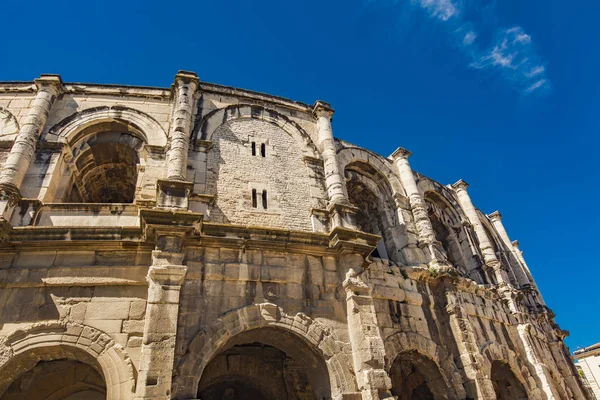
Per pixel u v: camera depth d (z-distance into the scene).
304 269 16.28
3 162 17.39
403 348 17.52
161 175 17.83
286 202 19.09
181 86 20.27
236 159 19.55
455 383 17.98
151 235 14.43
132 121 19.64
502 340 23.28
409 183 25.33
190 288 14.24
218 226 15.36
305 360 15.62
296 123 22.58
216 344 13.40
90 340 12.80
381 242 23.73
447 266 21.25
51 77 19.70
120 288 13.96
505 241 35.78
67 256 14.23
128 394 12.06
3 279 13.42
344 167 23.64
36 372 15.20
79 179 20.83
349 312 15.70
